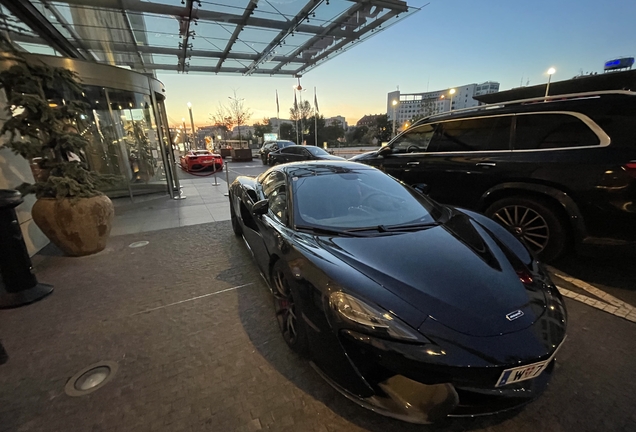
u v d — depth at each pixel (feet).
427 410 4.25
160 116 24.40
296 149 42.27
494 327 4.31
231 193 13.87
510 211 10.31
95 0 16.58
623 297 8.12
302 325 5.52
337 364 4.76
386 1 18.34
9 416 5.06
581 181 8.40
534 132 9.72
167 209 20.97
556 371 5.69
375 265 5.37
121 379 5.81
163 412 5.05
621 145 7.88
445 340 4.14
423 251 5.88
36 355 6.58
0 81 10.91
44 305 8.67
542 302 4.94
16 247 8.68
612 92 8.33
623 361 5.88
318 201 7.74
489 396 4.36
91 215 12.00
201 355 6.46
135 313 8.15
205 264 11.31
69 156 12.49
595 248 8.43
